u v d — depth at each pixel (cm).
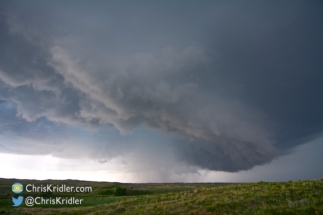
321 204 1627
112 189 6078
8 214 2822
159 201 2741
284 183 2638
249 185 2847
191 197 2652
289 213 1549
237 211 1805
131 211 2339
